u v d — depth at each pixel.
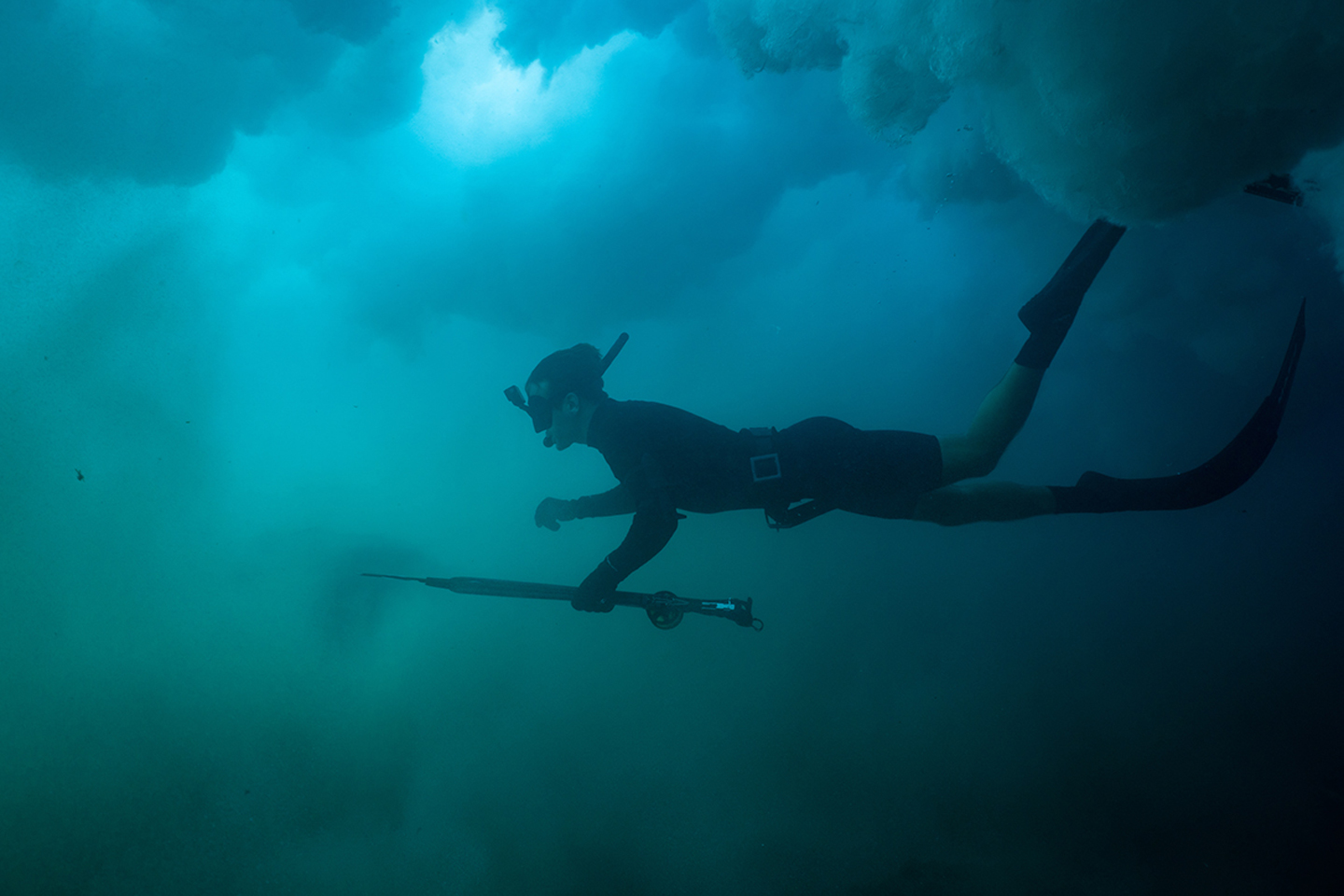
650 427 2.42
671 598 2.49
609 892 2.73
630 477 2.41
